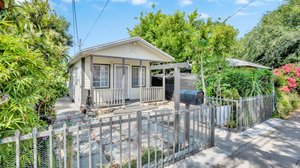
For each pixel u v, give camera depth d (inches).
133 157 139.9
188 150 143.1
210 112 161.5
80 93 389.7
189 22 685.3
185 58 570.3
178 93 153.1
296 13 558.3
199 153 149.1
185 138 148.6
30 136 79.6
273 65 551.2
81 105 367.2
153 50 424.2
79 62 405.1
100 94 363.3
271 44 547.8
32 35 116.1
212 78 271.4
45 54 141.3
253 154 148.2
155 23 711.1
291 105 335.3
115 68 428.1
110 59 417.4
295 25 559.8
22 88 80.1
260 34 594.2
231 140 178.9
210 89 264.5
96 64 397.1
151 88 430.0
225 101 223.6
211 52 337.4
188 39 579.8
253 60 598.9
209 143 161.8
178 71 154.5
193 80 439.5
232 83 266.1
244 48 640.4
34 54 91.4
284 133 200.8
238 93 252.4
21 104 78.6
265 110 256.2
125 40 365.4
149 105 406.3
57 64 171.8
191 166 128.0
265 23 635.5
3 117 74.6
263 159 139.6
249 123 219.0
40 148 89.7
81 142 161.9
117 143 168.7
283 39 526.3
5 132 76.4
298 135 194.1
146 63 476.1
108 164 127.0
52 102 171.0
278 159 139.6
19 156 78.9
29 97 82.4
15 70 78.7
